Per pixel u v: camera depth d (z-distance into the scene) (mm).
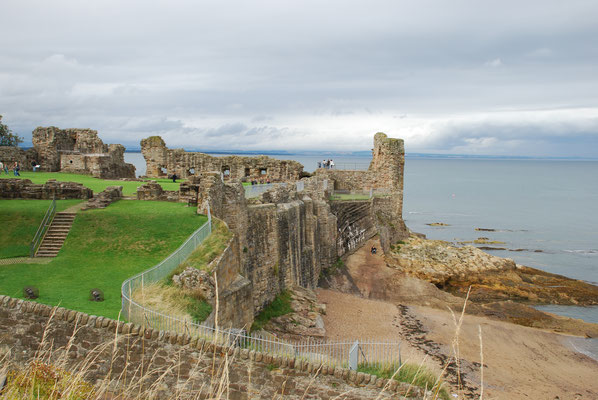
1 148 55781
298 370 16625
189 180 37781
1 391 11609
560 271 68625
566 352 37656
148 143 62031
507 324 42938
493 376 31969
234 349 16484
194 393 15969
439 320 42188
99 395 12219
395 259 60031
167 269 23359
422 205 155625
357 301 45188
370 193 65125
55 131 58750
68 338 16281
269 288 38344
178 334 16391
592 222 120188
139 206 35406
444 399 19219
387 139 68562
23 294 20891
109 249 27781
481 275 58438
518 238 95562
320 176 65500
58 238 28500
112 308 19688
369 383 16625
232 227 33969
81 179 52594
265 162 63312
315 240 49531
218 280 24953
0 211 31422
